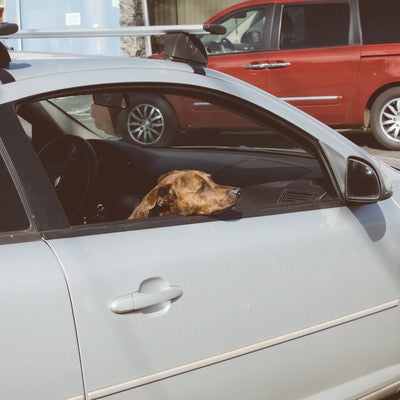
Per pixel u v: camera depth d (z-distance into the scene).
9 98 2.20
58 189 2.85
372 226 2.79
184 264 2.30
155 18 13.08
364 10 8.98
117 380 2.14
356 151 2.85
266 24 9.08
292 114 2.77
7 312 1.97
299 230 2.60
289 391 2.57
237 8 9.23
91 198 2.96
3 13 12.76
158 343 2.22
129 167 3.21
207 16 13.27
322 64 8.95
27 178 2.14
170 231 2.35
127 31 2.67
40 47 9.02
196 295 2.31
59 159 2.90
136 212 2.60
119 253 2.21
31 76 2.27
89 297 2.10
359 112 9.08
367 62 8.92
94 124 3.22
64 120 3.14
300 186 2.93
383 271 2.80
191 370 2.30
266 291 2.46
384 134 9.19
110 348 2.12
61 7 12.54
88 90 2.35
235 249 2.42
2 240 2.06
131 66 2.48
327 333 2.64
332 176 2.78
